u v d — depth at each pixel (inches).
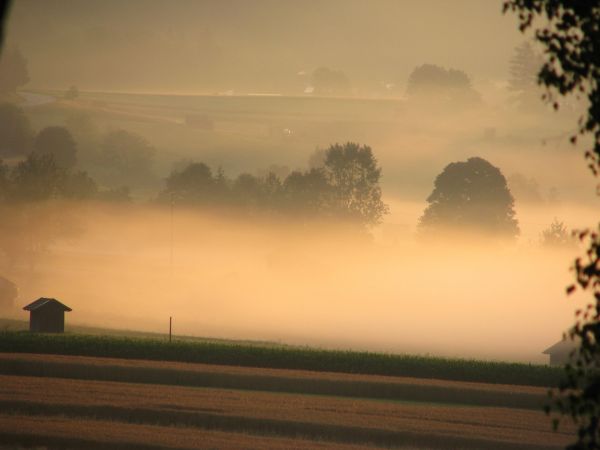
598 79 1732.3
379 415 5172.2
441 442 4662.9
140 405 5157.5
